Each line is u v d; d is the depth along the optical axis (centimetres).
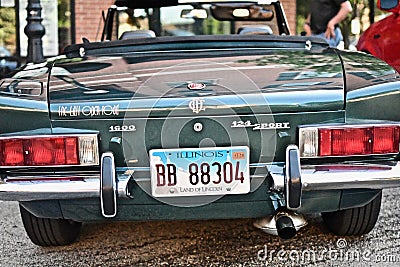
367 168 231
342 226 289
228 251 284
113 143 231
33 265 271
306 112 232
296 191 227
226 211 236
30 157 229
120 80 240
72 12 887
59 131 231
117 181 228
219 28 420
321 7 600
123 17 413
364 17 917
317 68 247
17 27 863
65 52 310
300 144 230
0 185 228
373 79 241
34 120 232
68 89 237
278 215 235
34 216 274
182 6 411
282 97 231
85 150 229
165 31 417
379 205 277
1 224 342
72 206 239
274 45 287
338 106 234
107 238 309
